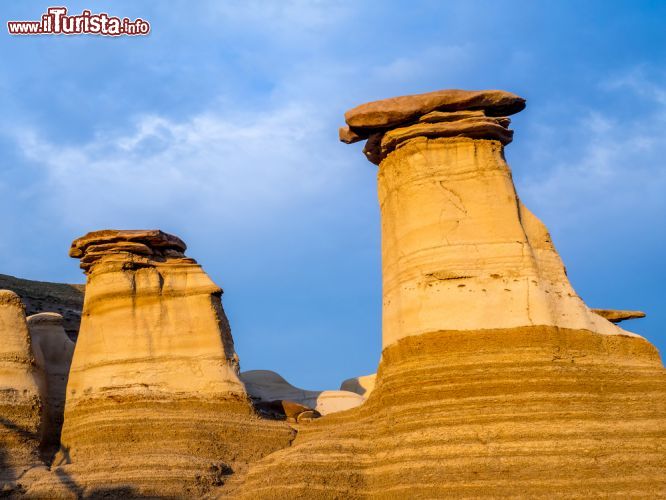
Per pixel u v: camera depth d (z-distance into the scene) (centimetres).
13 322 3338
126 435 3011
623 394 2445
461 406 2423
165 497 2723
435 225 2653
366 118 2767
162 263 3331
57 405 3544
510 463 2286
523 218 2689
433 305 2578
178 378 3144
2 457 3077
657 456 2280
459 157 2712
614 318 3055
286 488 2473
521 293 2552
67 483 2838
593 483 2233
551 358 2456
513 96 2761
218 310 3284
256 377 4006
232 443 3012
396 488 2370
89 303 3303
